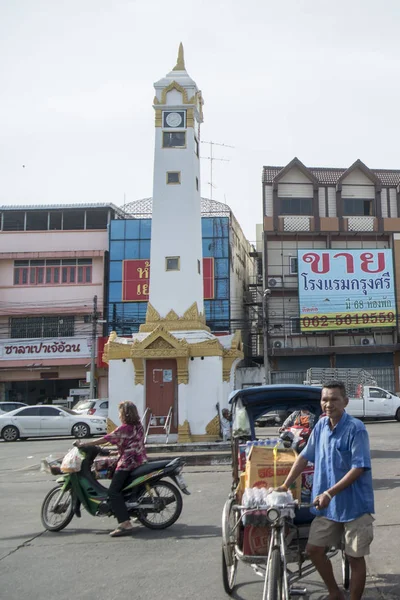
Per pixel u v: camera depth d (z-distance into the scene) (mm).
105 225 43812
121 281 39875
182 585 6039
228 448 16875
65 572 6598
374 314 40656
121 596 5777
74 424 27172
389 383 40281
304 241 42375
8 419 26906
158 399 18312
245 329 46938
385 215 43344
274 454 5789
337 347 40094
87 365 39438
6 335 40844
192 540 7820
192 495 11148
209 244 40188
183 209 19734
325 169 45031
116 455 8984
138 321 39438
